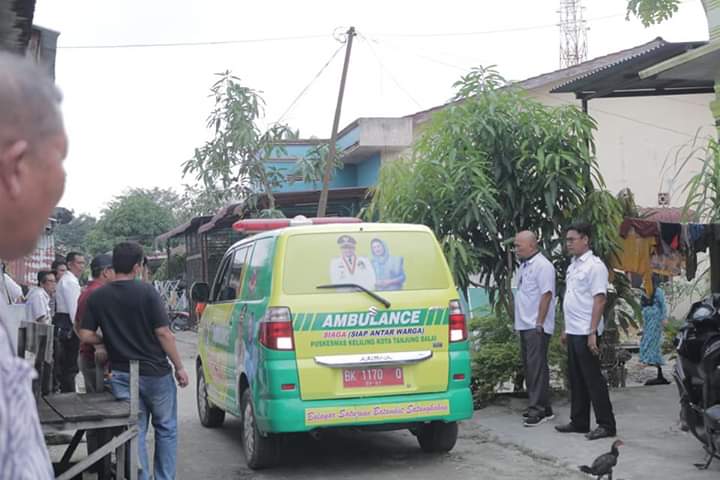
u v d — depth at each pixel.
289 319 6.91
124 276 6.48
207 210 22.92
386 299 7.11
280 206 20.20
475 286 10.59
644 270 9.70
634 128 22.27
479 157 9.98
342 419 6.90
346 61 19.83
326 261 7.15
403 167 10.47
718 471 6.65
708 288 10.58
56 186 1.68
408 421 7.05
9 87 1.61
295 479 7.10
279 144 19.50
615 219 9.94
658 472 6.67
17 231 1.65
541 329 8.77
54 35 6.33
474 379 10.14
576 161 9.85
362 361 6.99
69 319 10.03
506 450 7.88
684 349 7.02
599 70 10.62
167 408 6.50
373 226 7.36
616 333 10.56
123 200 46.03
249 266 8.00
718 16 9.65
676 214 13.33
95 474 7.46
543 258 8.78
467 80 10.42
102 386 7.31
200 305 10.03
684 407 7.13
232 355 8.10
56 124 1.67
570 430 8.34
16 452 1.49
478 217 9.64
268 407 6.87
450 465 7.40
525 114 10.04
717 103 9.97
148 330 6.40
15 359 1.53
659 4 10.03
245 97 18.48
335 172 24.41
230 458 8.05
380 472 7.23
